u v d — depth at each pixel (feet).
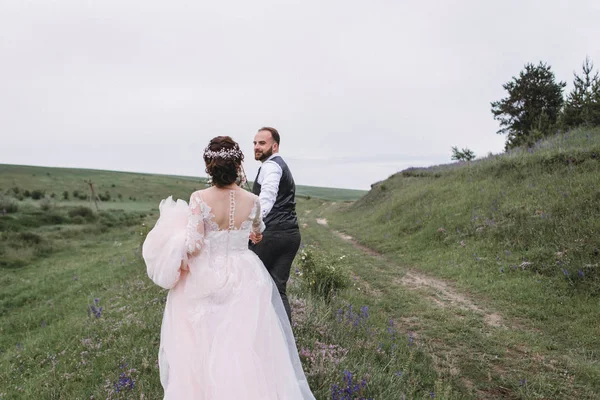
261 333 10.23
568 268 28.07
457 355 19.36
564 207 37.01
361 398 12.32
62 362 19.06
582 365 17.60
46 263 74.28
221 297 10.39
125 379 13.56
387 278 35.55
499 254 35.47
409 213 61.16
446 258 39.27
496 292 28.63
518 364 18.19
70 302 38.58
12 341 30.89
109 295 33.88
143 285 33.65
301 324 18.04
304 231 79.36
